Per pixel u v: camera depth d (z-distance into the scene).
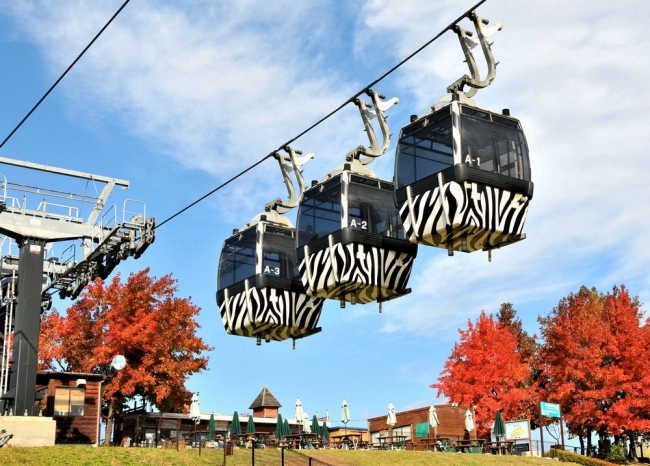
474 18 18.38
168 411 50.00
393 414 45.97
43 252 31.83
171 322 44.72
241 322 22.48
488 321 52.66
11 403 30.92
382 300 20.69
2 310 34.56
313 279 20.16
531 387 55.31
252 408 57.09
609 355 52.00
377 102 20.61
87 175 33.66
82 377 35.78
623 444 54.59
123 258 30.59
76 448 28.42
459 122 17.84
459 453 40.62
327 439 43.22
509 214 17.92
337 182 20.33
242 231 23.08
